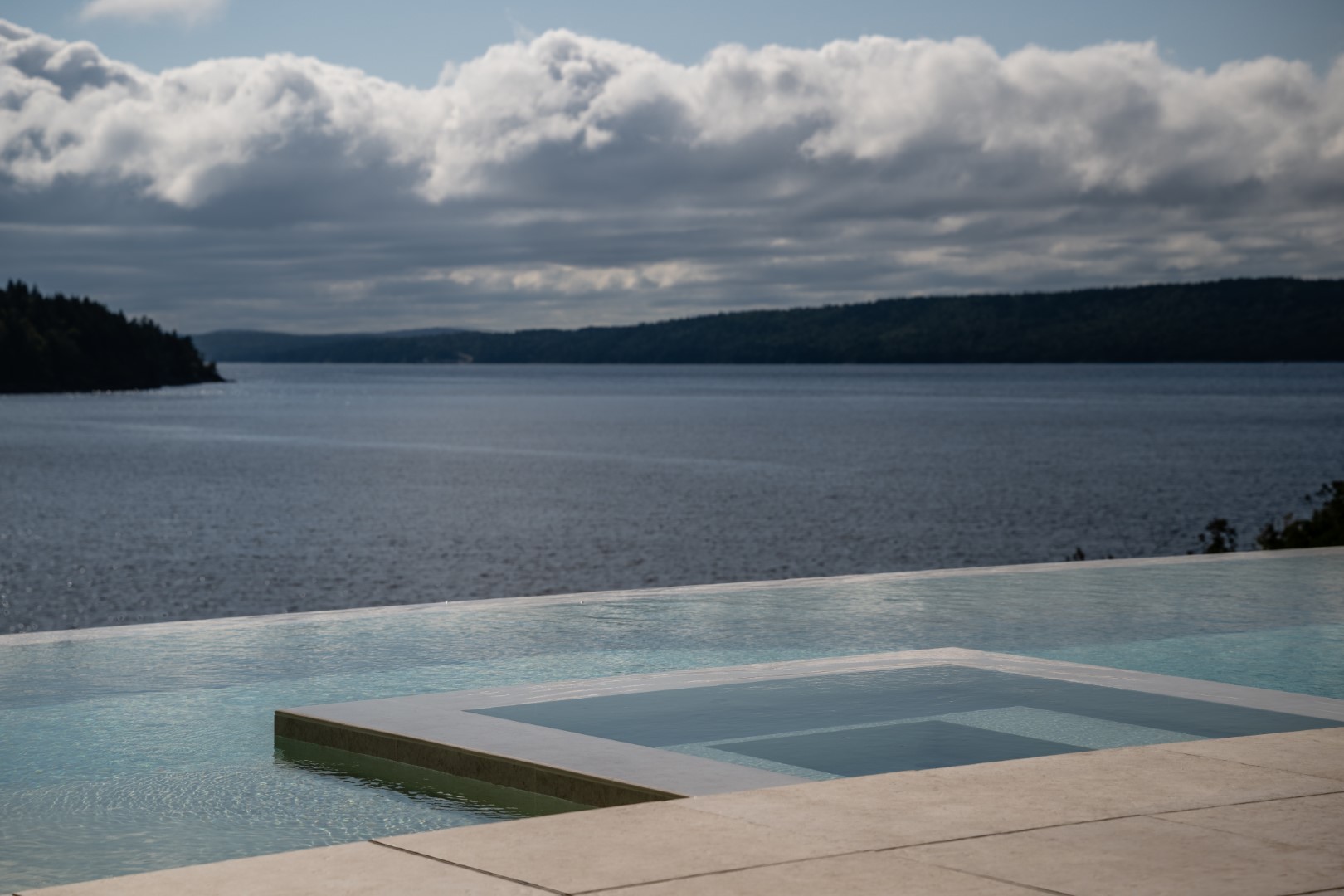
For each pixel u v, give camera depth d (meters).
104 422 103.62
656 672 6.03
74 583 31.08
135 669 6.05
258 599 28.61
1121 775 3.75
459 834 3.19
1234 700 5.09
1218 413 104.12
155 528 40.88
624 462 63.03
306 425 99.31
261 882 2.82
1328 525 16.59
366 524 40.78
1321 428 84.50
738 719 4.70
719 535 37.31
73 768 4.35
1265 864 2.96
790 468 58.72
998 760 4.19
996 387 180.25
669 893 2.75
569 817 3.34
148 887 2.78
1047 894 2.75
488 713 4.77
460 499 47.34
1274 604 8.23
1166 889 2.78
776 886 2.79
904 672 5.60
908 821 3.29
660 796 3.75
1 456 69.44
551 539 36.81
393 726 4.55
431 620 7.48
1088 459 62.47
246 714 5.16
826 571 30.83
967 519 40.53
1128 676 5.54
